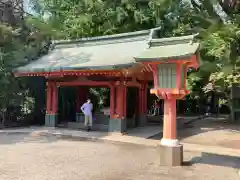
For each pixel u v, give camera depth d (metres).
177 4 18.88
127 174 7.26
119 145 11.41
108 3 19.98
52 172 7.32
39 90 18.39
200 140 12.80
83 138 13.05
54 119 16.22
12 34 16.92
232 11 18.22
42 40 20.02
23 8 21.88
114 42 15.76
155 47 8.47
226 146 11.47
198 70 18.45
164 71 7.93
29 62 16.86
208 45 15.32
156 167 7.98
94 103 21.53
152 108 26.23
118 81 14.05
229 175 7.30
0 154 9.36
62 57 15.97
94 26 20.77
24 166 7.87
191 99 29.30
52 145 11.15
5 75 16.03
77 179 6.77
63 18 22.05
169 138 8.25
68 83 15.65
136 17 19.28
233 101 20.75
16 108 17.28
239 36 14.13
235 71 15.67
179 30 18.86
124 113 14.19
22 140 12.28
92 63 13.43
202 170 7.75
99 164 8.23
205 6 18.09
